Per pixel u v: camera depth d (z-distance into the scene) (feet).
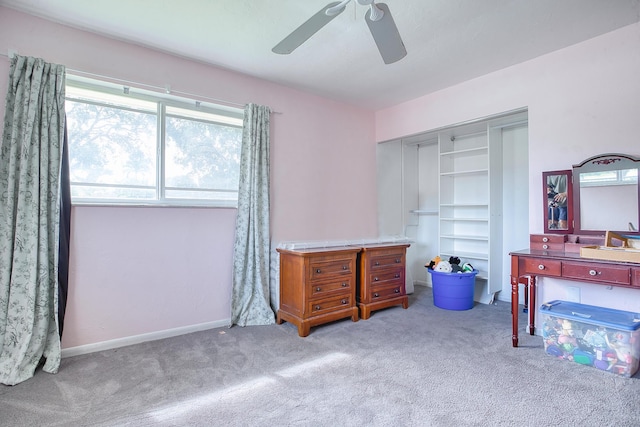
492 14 6.98
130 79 8.19
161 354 7.64
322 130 12.00
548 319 7.55
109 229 8.00
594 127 8.03
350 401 5.67
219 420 5.16
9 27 6.84
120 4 6.66
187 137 9.41
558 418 5.14
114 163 8.30
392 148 14.37
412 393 5.90
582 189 8.17
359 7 6.57
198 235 9.29
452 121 11.05
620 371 6.48
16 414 5.31
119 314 8.13
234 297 9.69
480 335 8.75
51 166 7.06
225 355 7.58
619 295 7.55
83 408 5.49
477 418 5.16
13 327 6.61
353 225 12.89
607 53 7.80
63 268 7.30
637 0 6.52
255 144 10.02
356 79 10.45
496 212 12.05
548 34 7.82
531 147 9.09
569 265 7.08
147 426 5.02
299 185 11.34
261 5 6.67
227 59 9.09
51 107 7.07
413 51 8.59
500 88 9.77
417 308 11.45
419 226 15.37
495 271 11.99
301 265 9.08
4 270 6.61
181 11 6.89
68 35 7.45
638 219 7.39
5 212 6.67
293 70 9.80
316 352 7.73
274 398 5.78
